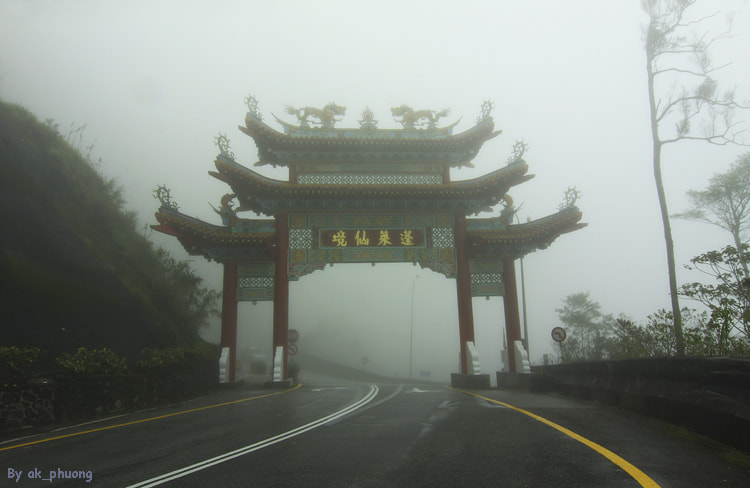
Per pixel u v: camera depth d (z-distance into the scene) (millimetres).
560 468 5723
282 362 22297
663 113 20016
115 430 10047
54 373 12406
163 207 22234
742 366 6461
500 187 23875
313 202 23422
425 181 24781
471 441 7570
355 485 5297
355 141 23891
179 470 6230
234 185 23188
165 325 23172
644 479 5168
